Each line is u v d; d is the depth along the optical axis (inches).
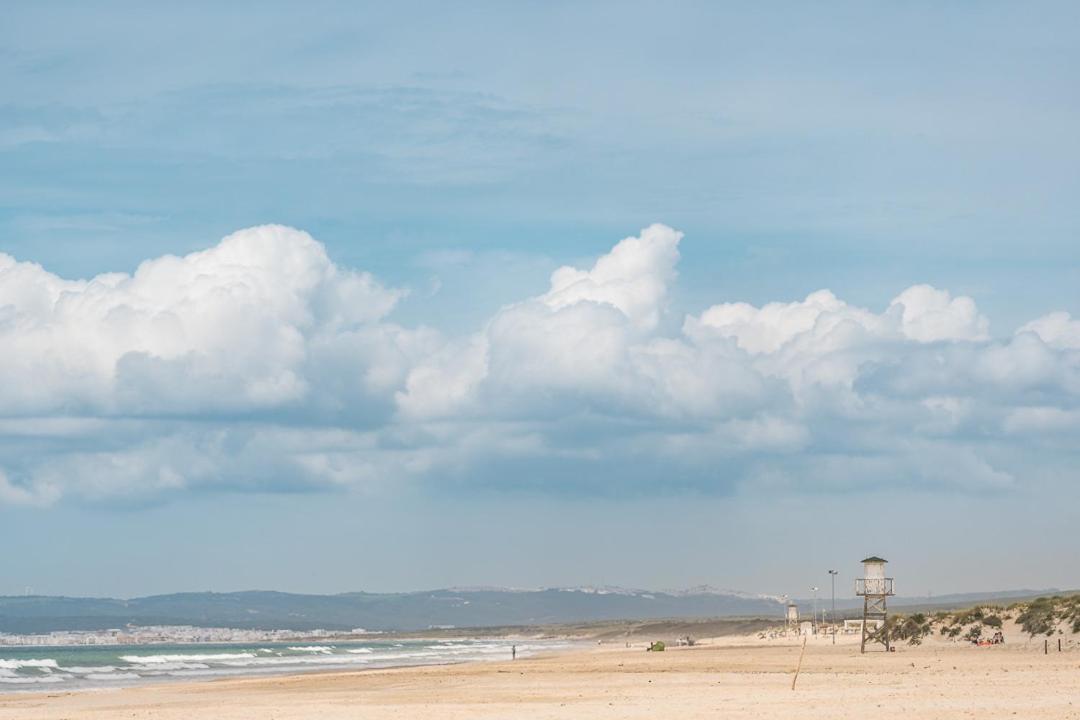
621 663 4178.2
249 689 3093.0
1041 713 1514.5
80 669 6161.4
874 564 4510.3
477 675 3464.6
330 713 1943.9
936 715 1524.4
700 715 1636.3
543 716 1706.4
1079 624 4146.2
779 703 1813.5
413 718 1752.0
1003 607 4901.6
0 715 2134.6
